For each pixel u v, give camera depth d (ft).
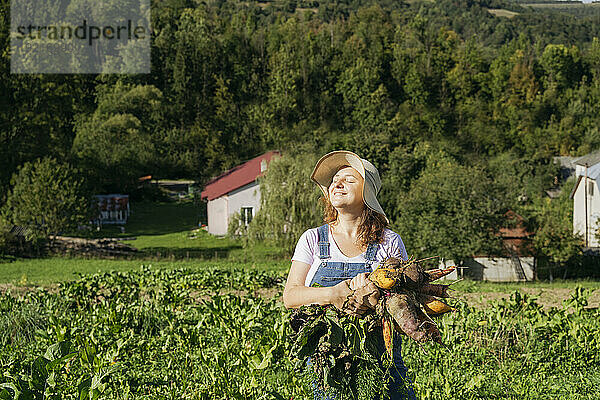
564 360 28.12
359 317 12.09
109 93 332.19
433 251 103.04
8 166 150.51
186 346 27.81
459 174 106.83
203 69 384.88
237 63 409.28
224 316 32.24
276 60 405.18
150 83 379.14
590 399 23.02
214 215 165.07
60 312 38.63
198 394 20.30
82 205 129.59
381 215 13.42
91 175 217.56
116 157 235.40
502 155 326.85
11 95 153.79
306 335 12.16
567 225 116.67
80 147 238.27
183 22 432.66
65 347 16.15
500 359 28.25
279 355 26.07
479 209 102.73
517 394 23.20
